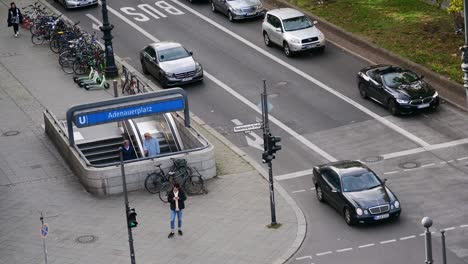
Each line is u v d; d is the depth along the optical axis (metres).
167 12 74.62
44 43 69.94
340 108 55.12
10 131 54.53
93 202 45.44
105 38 61.59
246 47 66.31
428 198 43.59
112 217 43.75
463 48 39.38
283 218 42.78
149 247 40.78
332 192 42.66
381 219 41.09
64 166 49.62
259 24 70.81
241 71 62.03
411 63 59.25
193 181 46.34
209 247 40.50
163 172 45.97
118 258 39.88
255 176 47.41
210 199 45.16
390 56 61.06
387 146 49.72
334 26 66.88
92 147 51.00
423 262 37.81
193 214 43.75
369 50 63.16
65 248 41.06
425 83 54.09
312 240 40.69
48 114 53.41
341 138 51.25
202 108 56.66
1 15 76.75
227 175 47.69
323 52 64.25
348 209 41.44
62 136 50.31
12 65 65.69
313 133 52.12
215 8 73.44
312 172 47.06
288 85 59.12
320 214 43.06
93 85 60.47
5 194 46.78
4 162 50.47
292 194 45.34
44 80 62.53
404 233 40.50
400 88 53.44
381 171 46.91
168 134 51.69
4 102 58.94
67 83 61.84
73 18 74.44
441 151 48.47
